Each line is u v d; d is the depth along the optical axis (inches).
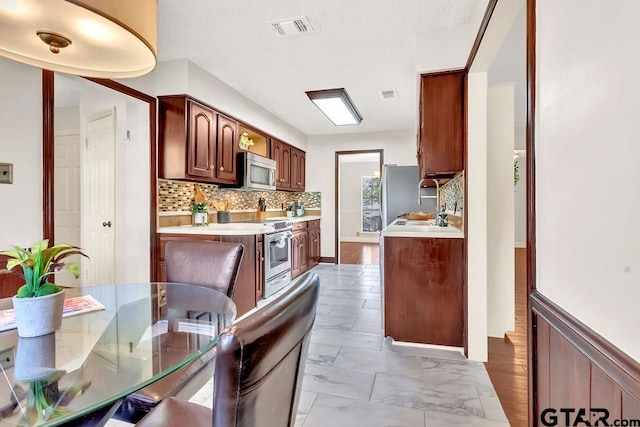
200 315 59.5
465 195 95.0
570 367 33.4
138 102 121.3
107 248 128.8
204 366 61.3
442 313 99.9
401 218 185.2
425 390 77.5
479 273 93.4
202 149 131.0
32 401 35.0
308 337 36.5
